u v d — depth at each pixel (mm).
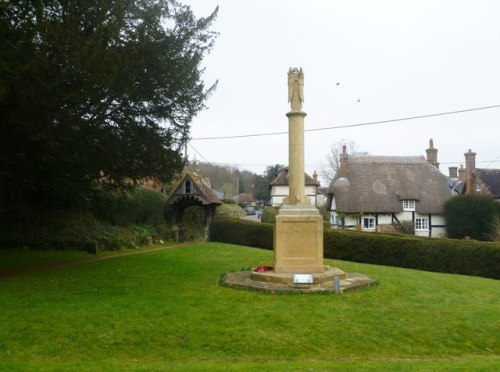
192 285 12047
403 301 10688
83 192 20750
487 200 32062
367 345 8062
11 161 14062
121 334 8000
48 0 11617
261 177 94500
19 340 7742
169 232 29516
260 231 26688
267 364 7016
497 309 10312
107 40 11680
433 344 8289
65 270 14797
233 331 8219
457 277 15625
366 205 37375
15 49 10500
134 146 14297
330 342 8062
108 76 11305
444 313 9773
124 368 6621
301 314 9219
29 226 20703
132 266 15742
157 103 14414
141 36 12586
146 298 10406
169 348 7664
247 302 10141
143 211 28188
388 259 20734
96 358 7312
